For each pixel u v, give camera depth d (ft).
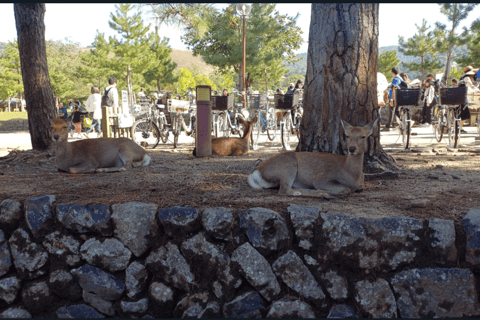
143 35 121.19
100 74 129.59
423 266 10.53
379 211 11.49
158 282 11.75
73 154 18.84
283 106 30.30
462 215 11.07
